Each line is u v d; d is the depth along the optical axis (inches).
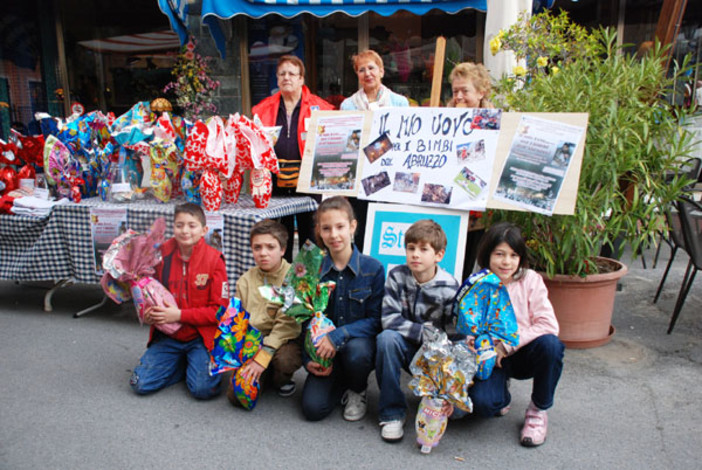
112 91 285.9
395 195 118.0
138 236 108.2
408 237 90.4
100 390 107.1
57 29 277.7
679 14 144.8
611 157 111.1
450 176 114.0
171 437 90.8
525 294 92.9
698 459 83.2
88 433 91.8
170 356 109.0
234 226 124.1
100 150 154.9
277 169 134.3
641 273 179.8
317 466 82.9
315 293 92.7
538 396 87.7
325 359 92.5
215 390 103.7
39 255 143.3
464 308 86.7
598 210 114.5
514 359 93.3
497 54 145.5
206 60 244.5
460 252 112.5
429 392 84.2
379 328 97.1
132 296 111.7
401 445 88.7
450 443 88.8
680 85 187.5
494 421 95.6
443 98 250.5
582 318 122.5
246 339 98.8
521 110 120.5
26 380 111.0
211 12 205.2
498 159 110.7
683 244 138.3
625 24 249.4
